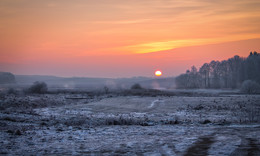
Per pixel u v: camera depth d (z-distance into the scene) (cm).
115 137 1184
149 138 1130
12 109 3350
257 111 2833
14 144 1007
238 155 769
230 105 3784
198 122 1894
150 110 3462
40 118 2231
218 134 1182
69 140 1111
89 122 1898
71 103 4734
